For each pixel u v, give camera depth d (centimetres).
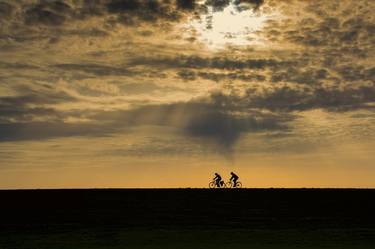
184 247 6172
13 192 12144
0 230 8050
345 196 11394
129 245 6425
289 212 9862
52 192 12019
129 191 12069
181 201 10956
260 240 6875
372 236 7256
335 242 6669
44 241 6869
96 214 9700
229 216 9388
